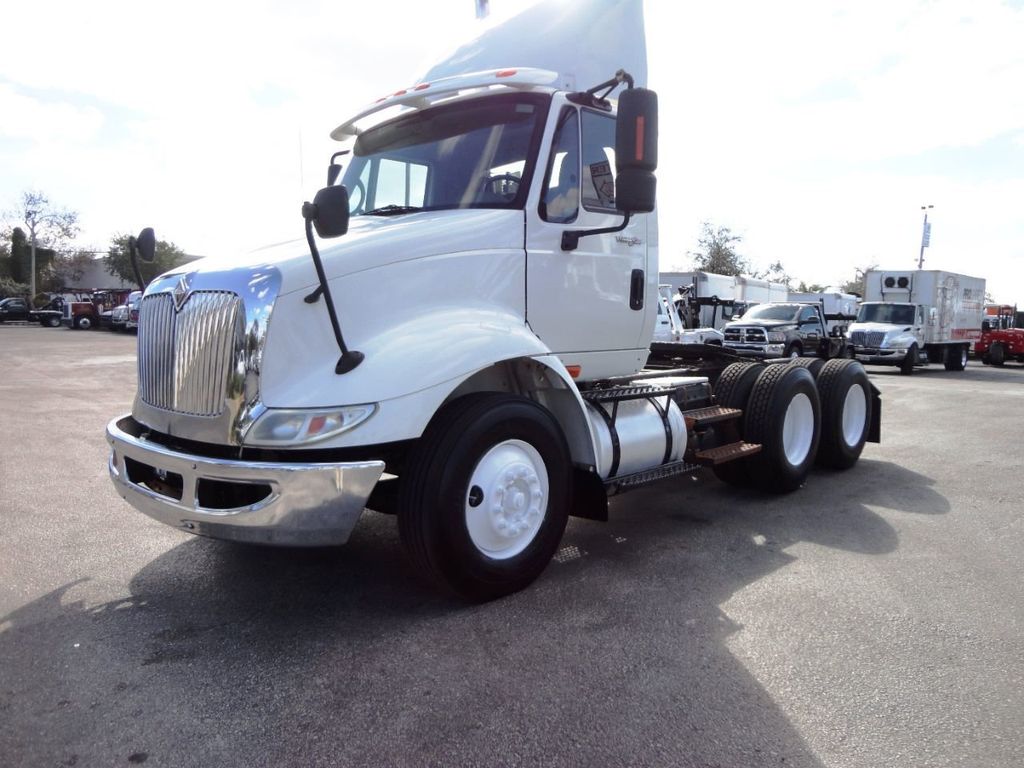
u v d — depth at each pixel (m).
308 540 3.34
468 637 3.48
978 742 2.69
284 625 3.61
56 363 19.05
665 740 2.68
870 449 8.70
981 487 6.67
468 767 2.52
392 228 3.87
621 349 4.95
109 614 3.74
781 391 6.06
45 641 3.43
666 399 5.25
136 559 4.52
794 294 37.53
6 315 47.09
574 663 3.24
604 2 4.79
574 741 2.67
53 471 6.82
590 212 4.63
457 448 3.58
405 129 4.85
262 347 3.34
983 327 37.19
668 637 3.50
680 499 6.17
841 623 3.69
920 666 3.25
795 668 3.22
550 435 4.03
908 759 2.59
